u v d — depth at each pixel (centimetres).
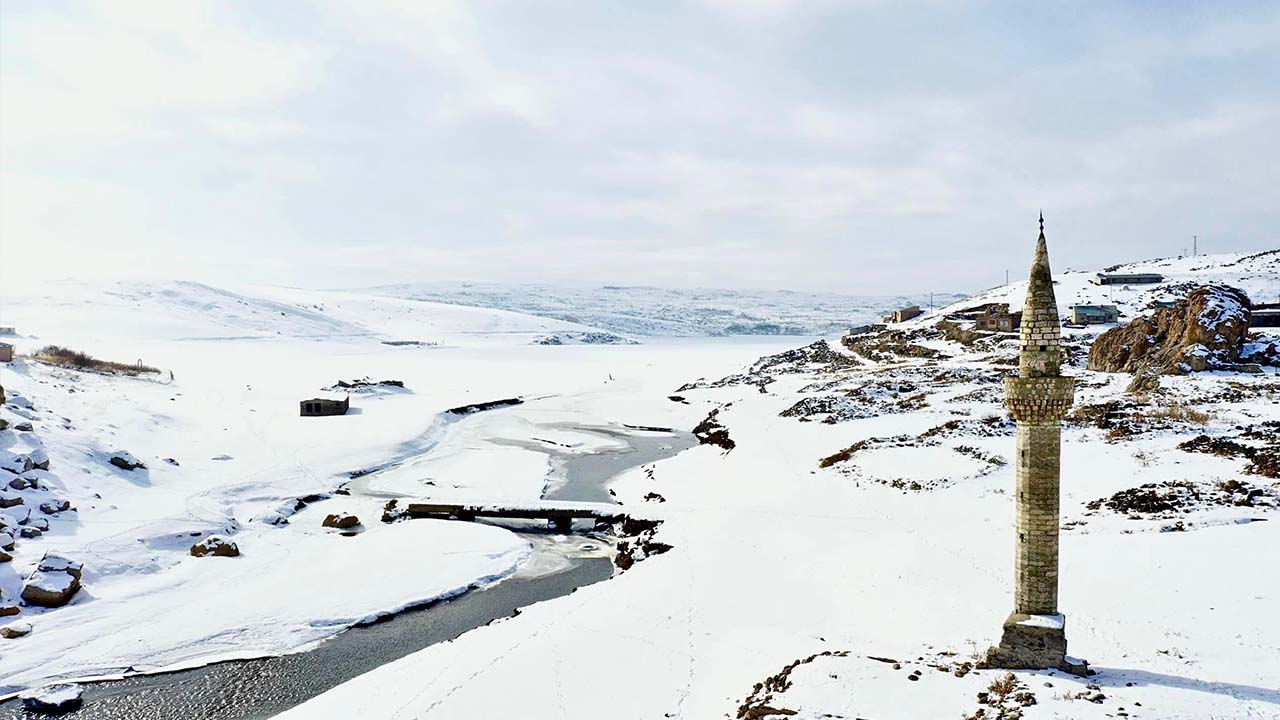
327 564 4531
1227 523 3512
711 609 3375
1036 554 2105
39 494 4881
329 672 3238
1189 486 4000
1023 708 1833
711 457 7138
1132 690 1908
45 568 3903
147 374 11356
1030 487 2089
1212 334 6825
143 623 3656
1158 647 2302
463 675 2870
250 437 7781
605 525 5475
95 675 3191
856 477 5475
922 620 2927
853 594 3356
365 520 5566
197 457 6731
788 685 2269
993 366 9219
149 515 5053
